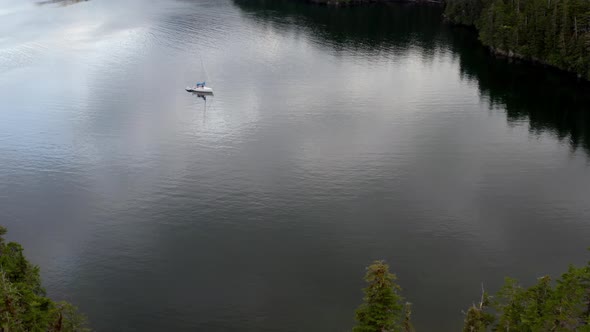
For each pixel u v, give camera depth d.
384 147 128.38
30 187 113.56
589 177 114.56
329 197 107.75
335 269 87.62
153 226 99.81
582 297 56.81
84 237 97.06
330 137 134.50
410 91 167.25
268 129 140.12
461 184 111.88
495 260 89.25
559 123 142.62
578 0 178.12
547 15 185.12
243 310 79.81
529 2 196.50
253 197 108.25
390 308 54.84
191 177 116.31
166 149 129.75
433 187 110.75
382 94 164.62
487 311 76.56
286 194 109.00
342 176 115.31
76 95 164.00
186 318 78.62
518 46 192.25
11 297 55.66
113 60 198.25
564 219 100.00
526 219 100.19
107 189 112.44
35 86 171.12
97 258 91.44
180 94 165.75
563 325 54.09
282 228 98.25
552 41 181.75
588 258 89.50
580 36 169.62
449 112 150.25
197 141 133.88
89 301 81.88
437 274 86.06
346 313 78.69
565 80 173.88
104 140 134.62
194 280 85.94
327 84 173.88
